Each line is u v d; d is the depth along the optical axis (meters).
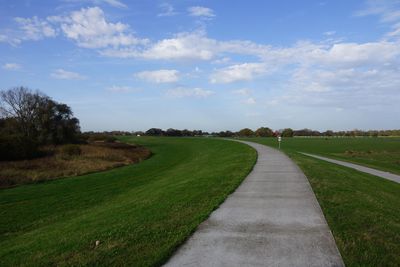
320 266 5.96
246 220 8.82
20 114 66.31
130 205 12.91
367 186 17.16
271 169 19.95
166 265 6.10
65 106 71.94
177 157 51.28
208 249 6.80
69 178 30.19
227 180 15.78
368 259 6.20
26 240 10.79
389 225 8.50
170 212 9.89
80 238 8.09
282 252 6.59
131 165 40.72
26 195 22.55
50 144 63.97
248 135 140.38
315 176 16.88
